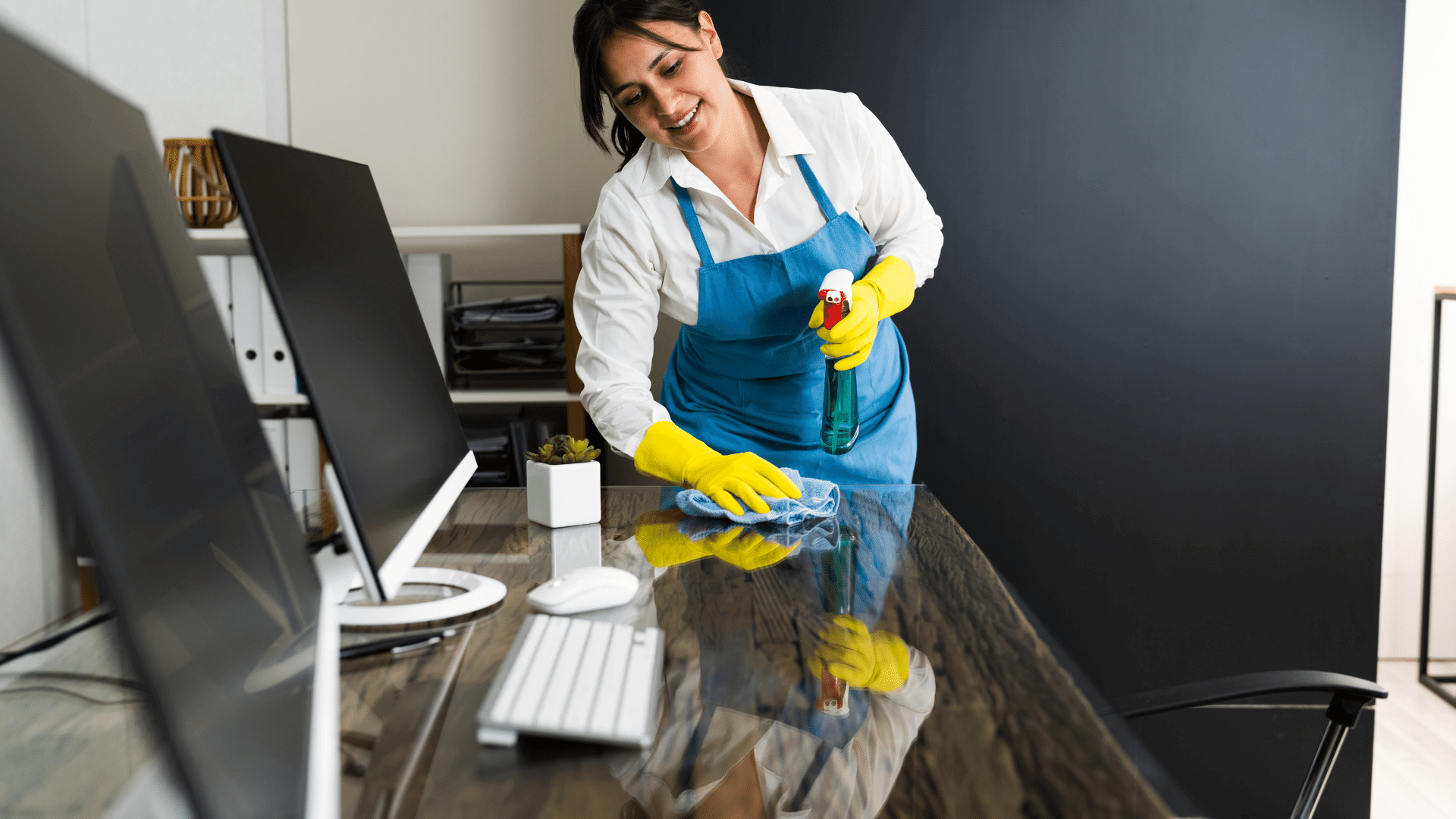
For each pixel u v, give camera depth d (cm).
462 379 246
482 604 85
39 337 28
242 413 57
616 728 58
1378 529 212
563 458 118
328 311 69
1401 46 201
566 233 227
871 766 56
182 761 27
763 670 71
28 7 239
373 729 61
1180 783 215
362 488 63
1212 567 214
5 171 29
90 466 29
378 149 261
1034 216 208
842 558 102
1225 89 204
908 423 173
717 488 119
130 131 51
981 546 215
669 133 139
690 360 178
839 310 135
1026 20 204
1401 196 267
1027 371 212
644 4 127
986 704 65
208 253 229
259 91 258
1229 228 207
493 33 258
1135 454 213
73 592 220
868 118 158
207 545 40
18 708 66
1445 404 270
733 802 52
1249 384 210
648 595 90
